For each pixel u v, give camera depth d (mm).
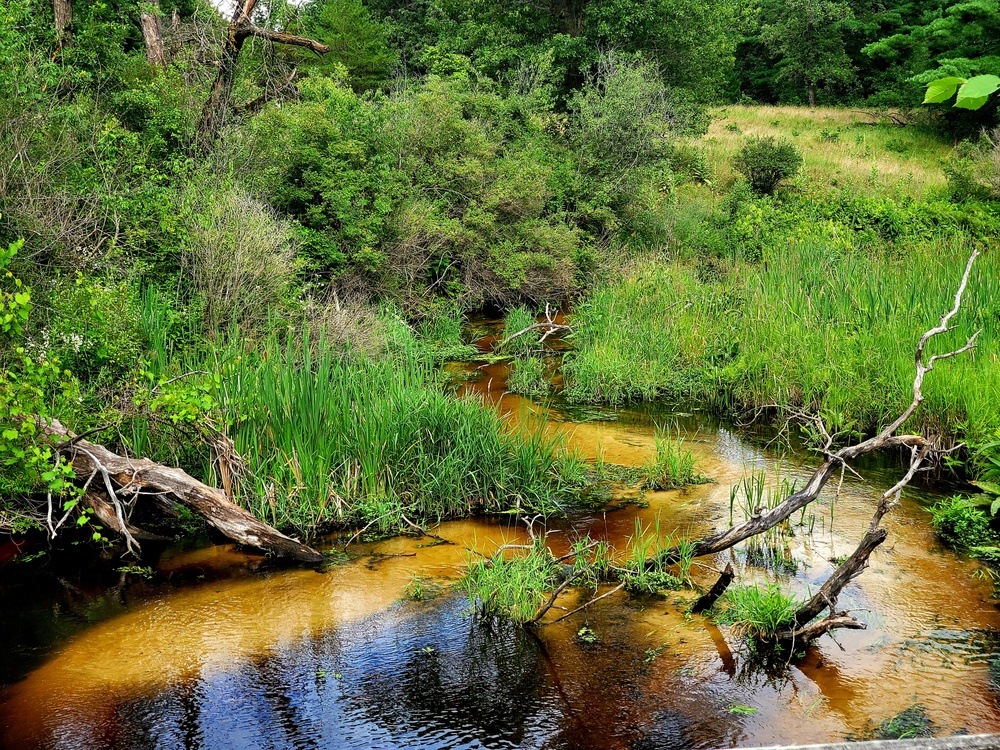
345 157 15000
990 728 4832
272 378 8188
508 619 6238
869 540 5543
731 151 31062
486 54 26297
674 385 12484
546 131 22469
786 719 5000
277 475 7961
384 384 9422
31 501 7594
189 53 16406
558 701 5250
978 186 23844
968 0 35125
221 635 6055
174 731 4980
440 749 4801
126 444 7852
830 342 11547
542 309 17391
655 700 5238
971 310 11430
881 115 38594
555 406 11766
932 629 5965
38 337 8516
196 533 7793
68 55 14742
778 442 10281
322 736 4930
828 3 43812
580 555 6980
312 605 6477
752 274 15453
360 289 14492
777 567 6953
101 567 7141
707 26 29156
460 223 16625
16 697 5320
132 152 12406
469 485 8406
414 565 7137
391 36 34875
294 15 18922
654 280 16125
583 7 28531
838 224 19578
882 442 6195
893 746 4281
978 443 8750
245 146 13828
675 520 7969
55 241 9812
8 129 10242
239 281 10789
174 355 9328
